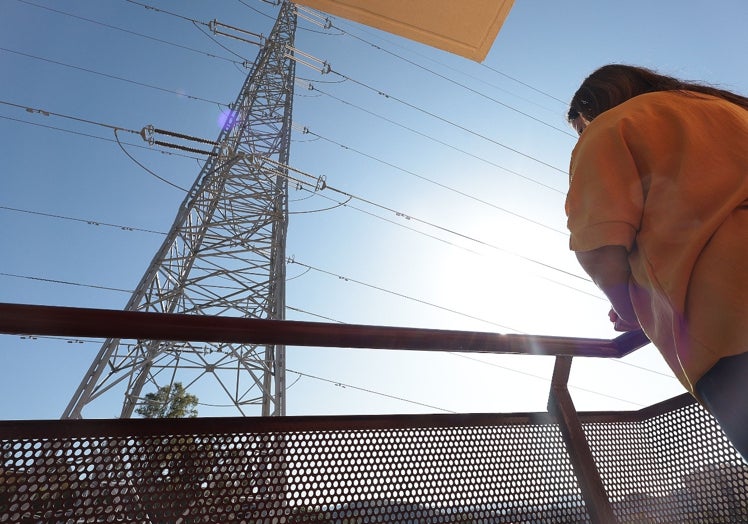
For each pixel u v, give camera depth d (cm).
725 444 149
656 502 155
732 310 60
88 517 101
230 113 1590
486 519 134
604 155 77
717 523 144
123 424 112
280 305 1117
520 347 148
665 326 71
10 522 96
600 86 103
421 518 128
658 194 72
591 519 143
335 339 125
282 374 940
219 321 115
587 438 158
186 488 111
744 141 73
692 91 93
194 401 1365
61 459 104
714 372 63
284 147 1620
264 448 122
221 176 1382
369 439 133
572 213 80
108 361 875
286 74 2061
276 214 1359
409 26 374
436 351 138
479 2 351
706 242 66
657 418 170
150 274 1086
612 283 76
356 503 123
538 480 145
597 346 162
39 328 99
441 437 141
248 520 112
